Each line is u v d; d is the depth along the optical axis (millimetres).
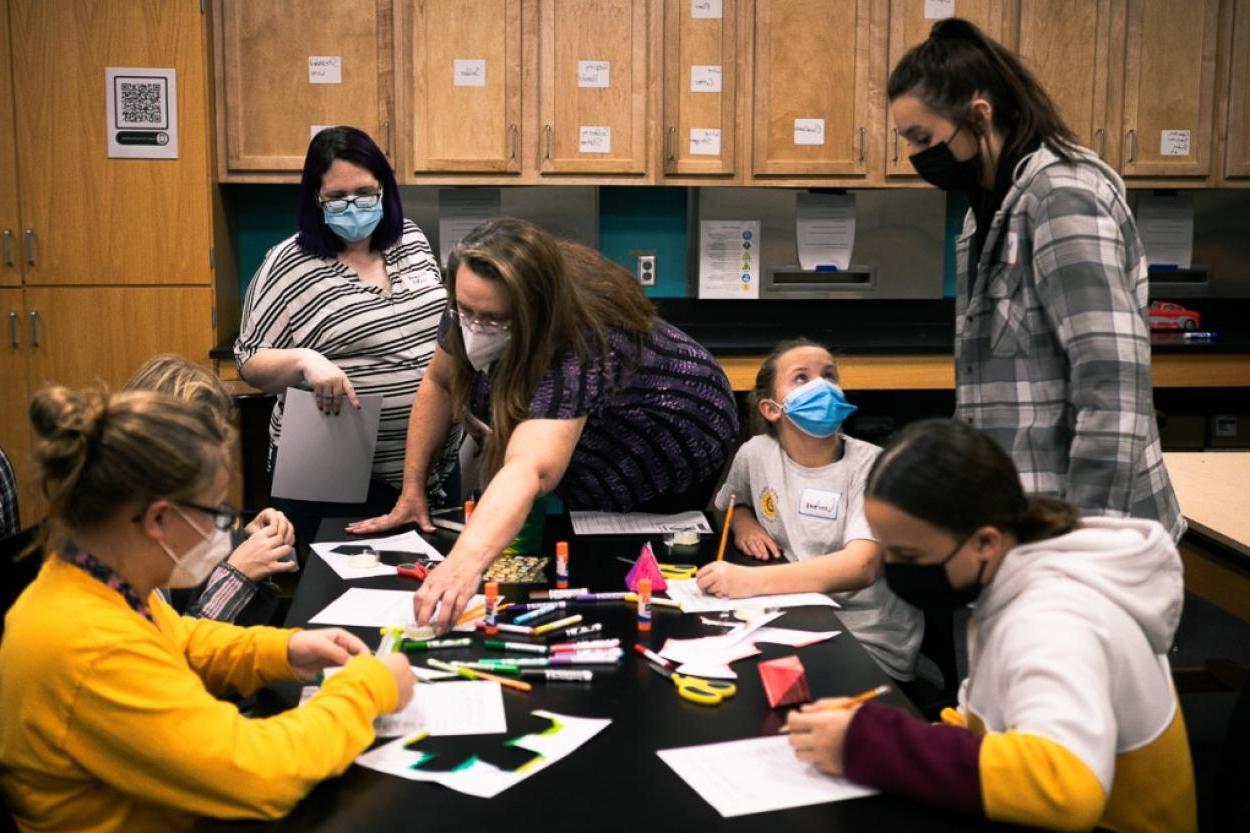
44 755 1277
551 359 1954
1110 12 4270
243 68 4031
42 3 3820
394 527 2316
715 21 4176
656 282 4703
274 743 1252
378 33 4062
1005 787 1169
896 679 2039
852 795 1245
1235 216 4680
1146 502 1824
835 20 4211
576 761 1330
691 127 4219
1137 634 1287
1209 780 1766
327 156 2678
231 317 4312
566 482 2373
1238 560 2225
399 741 1384
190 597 1993
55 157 3889
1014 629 1265
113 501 1270
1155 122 4344
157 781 1253
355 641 1560
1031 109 1784
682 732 1405
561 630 1718
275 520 2078
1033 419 1828
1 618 1565
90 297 3959
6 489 2109
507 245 1878
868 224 4559
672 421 2209
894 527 1311
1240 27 4328
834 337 4328
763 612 1818
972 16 4234
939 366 4133
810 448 2152
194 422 1312
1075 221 1707
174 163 3918
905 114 1856
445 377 2342
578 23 4129
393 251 2852
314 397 2559
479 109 4137
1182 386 4277
